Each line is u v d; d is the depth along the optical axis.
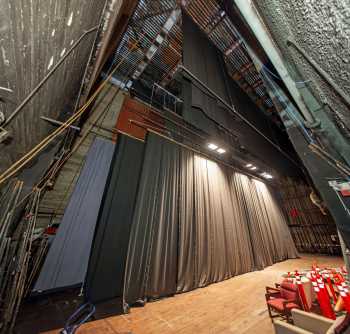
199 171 5.23
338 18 0.43
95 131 4.19
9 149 1.44
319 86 0.59
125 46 4.63
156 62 5.21
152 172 4.20
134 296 2.99
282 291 2.36
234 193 6.07
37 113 1.59
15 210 1.92
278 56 0.75
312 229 7.82
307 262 6.03
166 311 2.69
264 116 6.30
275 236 6.82
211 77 3.88
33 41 0.98
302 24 0.55
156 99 5.82
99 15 1.64
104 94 4.67
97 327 2.19
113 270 3.03
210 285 3.98
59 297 2.85
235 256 4.89
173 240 3.87
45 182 2.84
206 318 2.42
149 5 3.86
